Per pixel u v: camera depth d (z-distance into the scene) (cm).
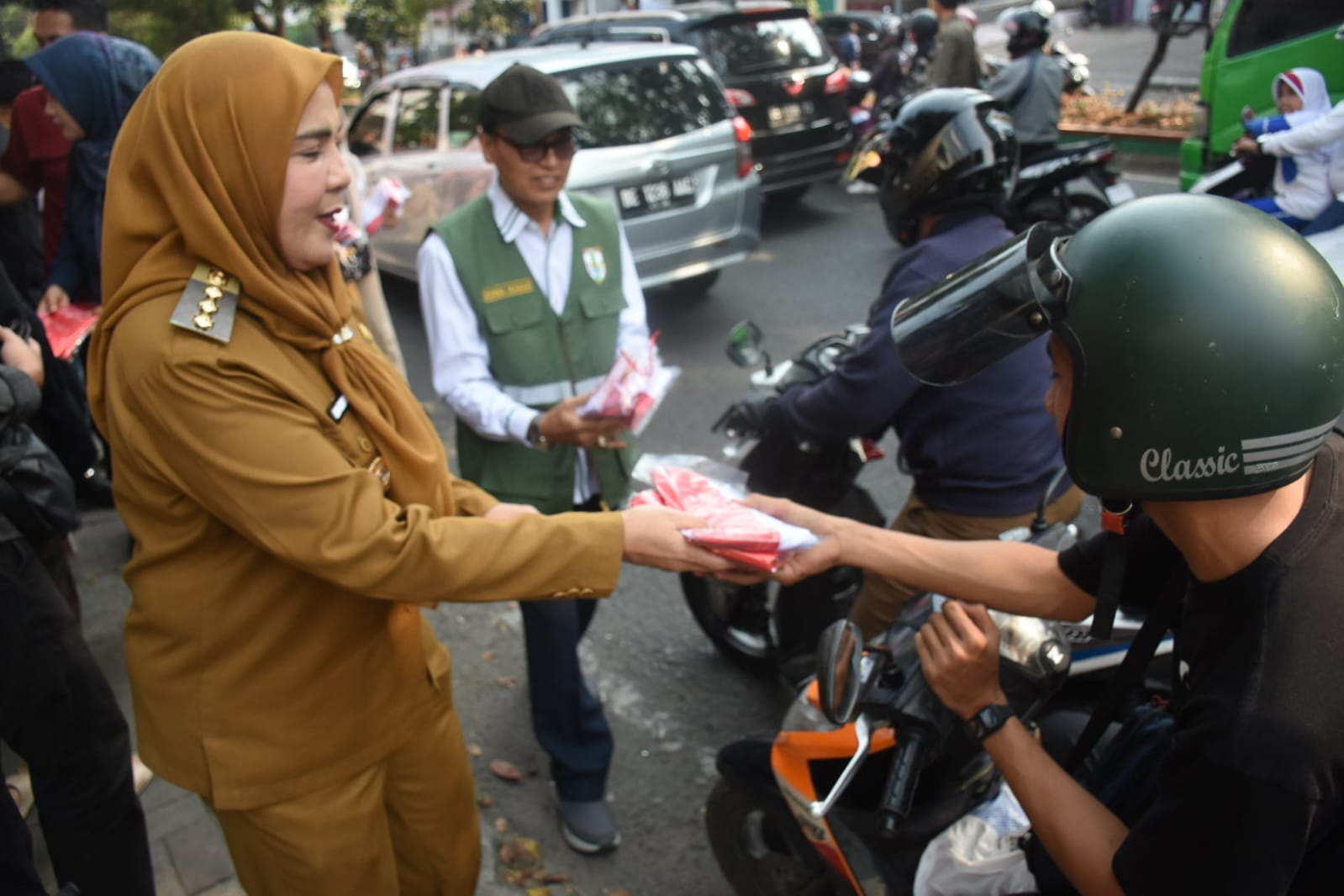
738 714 319
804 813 197
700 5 903
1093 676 222
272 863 169
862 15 1440
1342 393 106
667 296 700
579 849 266
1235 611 110
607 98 581
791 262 763
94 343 151
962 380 141
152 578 158
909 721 175
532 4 2125
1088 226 118
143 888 215
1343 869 108
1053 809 135
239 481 142
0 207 397
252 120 138
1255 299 104
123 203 145
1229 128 717
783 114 832
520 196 237
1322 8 666
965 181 219
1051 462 233
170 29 1411
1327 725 100
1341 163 492
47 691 193
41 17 421
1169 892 111
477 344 244
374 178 677
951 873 172
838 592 290
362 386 160
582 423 221
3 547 187
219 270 143
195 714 160
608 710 322
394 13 1772
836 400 234
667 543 169
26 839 173
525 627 254
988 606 172
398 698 175
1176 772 112
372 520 147
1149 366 106
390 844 182
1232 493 106
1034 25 697
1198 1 1018
